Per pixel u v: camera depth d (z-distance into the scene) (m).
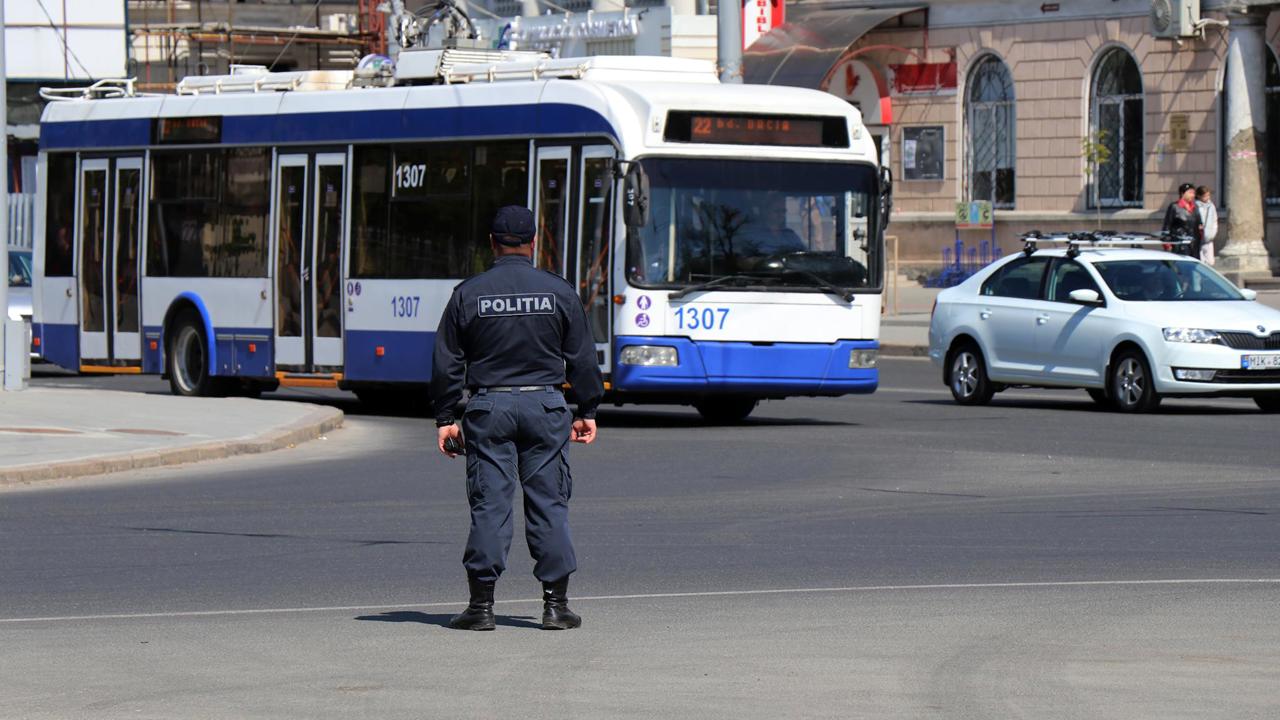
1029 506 42.53
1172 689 24.25
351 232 68.44
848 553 36.12
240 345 72.06
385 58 72.69
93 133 77.38
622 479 48.56
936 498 44.22
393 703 23.89
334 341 69.00
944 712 23.11
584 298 61.66
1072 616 29.38
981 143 134.75
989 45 133.00
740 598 31.39
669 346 60.34
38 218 79.44
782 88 63.31
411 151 66.75
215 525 40.97
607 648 27.27
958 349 71.94
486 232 64.50
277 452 56.25
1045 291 69.00
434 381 28.36
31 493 46.88
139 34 152.12
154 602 31.66
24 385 74.12
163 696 24.34
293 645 27.66
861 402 73.50
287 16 159.25
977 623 28.88
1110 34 126.44
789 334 61.66
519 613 30.28
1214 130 121.44
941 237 136.38
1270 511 41.03
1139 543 36.78
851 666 25.83
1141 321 65.25
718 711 23.28
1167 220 96.38
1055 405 71.06
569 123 62.19
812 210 62.41
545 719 22.97
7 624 29.67
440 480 49.12
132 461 51.50
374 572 34.62
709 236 61.06
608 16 148.25
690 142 61.16
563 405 28.44
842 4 141.00
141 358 75.62
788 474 49.34
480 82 66.62
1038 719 22.72
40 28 136.88
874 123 137.50
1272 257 118.06
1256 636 27.66
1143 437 57.28
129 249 76.06
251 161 71.88
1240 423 61.47
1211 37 121.25
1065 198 129.62
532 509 28.67
